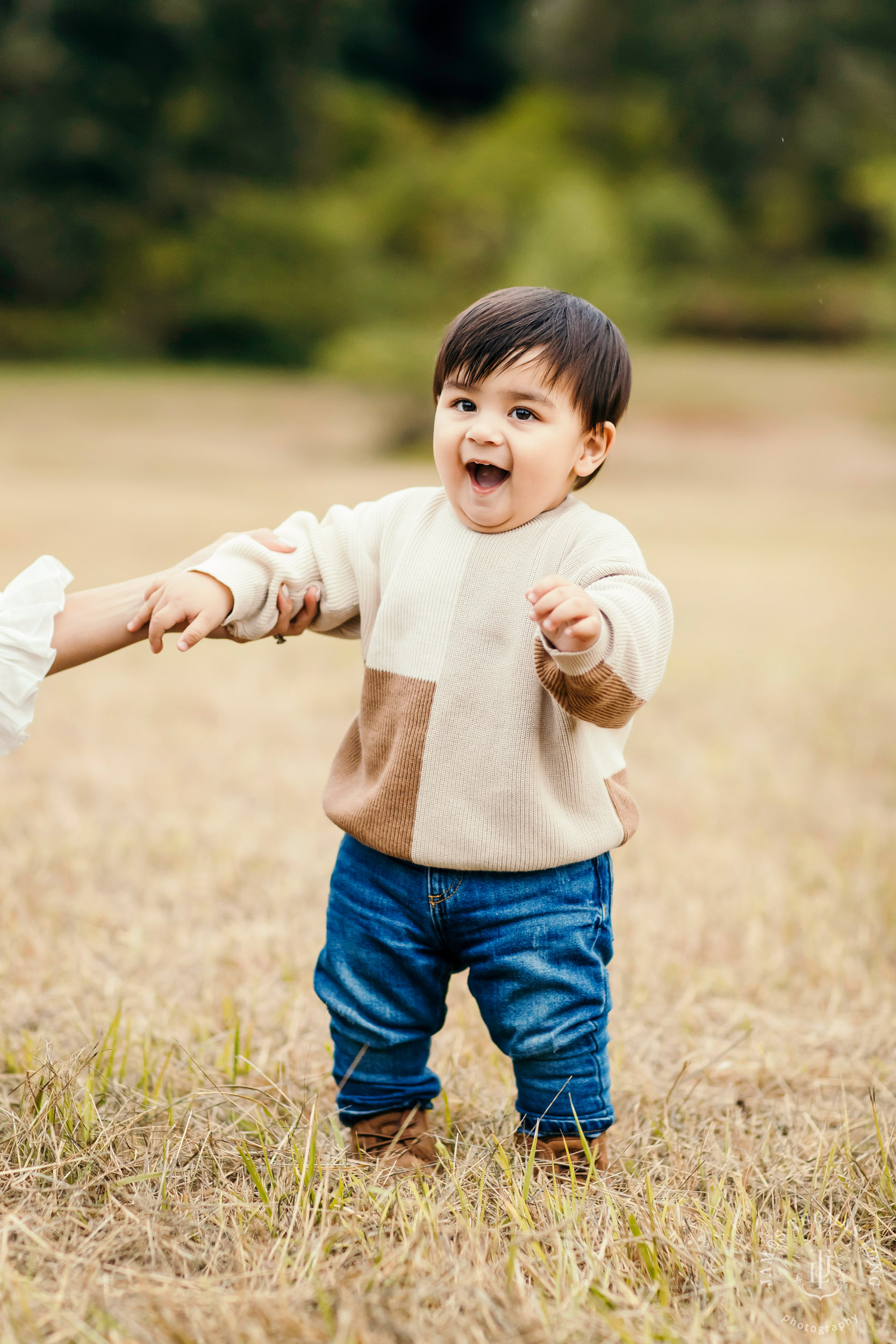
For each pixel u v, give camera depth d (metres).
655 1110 2.10
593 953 1.78
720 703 5.50
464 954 1.79
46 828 3.49
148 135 32.41
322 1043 2.32
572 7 40.81
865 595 8.91
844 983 2.70
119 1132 1.81
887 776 4.46
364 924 1.81
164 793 3.94
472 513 1.77
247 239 31.50
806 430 22.78
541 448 1.71
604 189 32.62
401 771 1.75
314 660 6.30
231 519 12.06
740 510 15.02
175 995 2.51
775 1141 1.99
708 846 3.60
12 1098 1.97
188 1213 1.63
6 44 30.86
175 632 1.87
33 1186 1.67
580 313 1.75
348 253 31.36
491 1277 1.46
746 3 38.38
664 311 30.23
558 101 36.84
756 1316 1.42
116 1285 1.47
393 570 1.83
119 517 11.88
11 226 31.52
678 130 38.50
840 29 38.16
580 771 1.75
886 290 28.53
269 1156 1.78
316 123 34.28
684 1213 1.68
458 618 1.75
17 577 1.84
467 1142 1.89
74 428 21.34
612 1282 1.49
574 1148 1.79
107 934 2.80
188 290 31.92
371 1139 1.86
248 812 3.78
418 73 41.19
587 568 1.71
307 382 29.19
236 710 5.12
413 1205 1.64
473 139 33.31
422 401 22.25
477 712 1.73
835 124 37.19
